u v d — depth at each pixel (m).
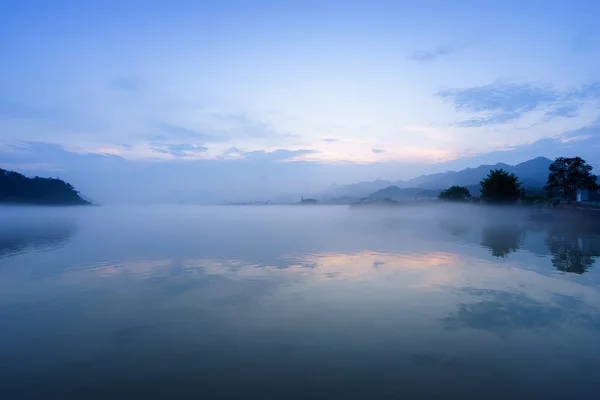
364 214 76.81
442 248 21.56
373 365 7.08
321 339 8.29
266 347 7.91
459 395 6.07
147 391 6.24
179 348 7.89
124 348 7.93
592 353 7.55
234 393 6.16
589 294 11.60
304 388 6.29
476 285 12.78
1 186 145.75
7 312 10.32
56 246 24.05
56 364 7.24
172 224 47.38
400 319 9.49
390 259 17.89
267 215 77.94
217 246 23.30
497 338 8.29
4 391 6.29
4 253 20.97
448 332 8.63
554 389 6.25
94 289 12.72
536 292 11.87
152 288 12.77
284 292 12.09
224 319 9.60
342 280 13.66
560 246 22.12
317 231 34.41
